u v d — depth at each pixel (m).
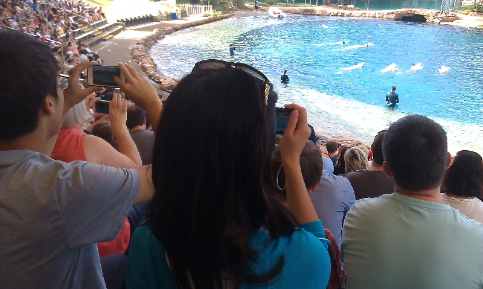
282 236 1.01
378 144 3.44
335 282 1.84
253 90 0.98
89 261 1.21
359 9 53.69
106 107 2.90
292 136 1.16
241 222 0.96
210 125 0.93
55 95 1.25
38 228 1.05
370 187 3.37
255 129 0.97
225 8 51.62
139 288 1.06
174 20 42.19
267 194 1.05
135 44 28.84
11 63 1.11
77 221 1.08
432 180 1.69
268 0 59.66
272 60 26.95
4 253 1.04
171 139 0.97
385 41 33.94
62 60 17.56
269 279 0.93
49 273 1.08
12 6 20.84
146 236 1.06
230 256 0.93
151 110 1.38
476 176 2.61
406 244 1.64
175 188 0.97
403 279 1.63
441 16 45.12
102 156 1.91
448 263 1.58
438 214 1.65
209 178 0.94
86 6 35.19
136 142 3.50
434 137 1.69
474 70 24.28
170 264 0.99
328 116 15.51
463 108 16.98
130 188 1.15
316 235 1.15
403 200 1.72
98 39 28.62
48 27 22.00
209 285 0.95
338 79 22.05
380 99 18.28
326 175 2.94
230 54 28.14
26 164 1.13
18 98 1.11
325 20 47.56
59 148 1.87
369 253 1.70
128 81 1.44
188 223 0.95
